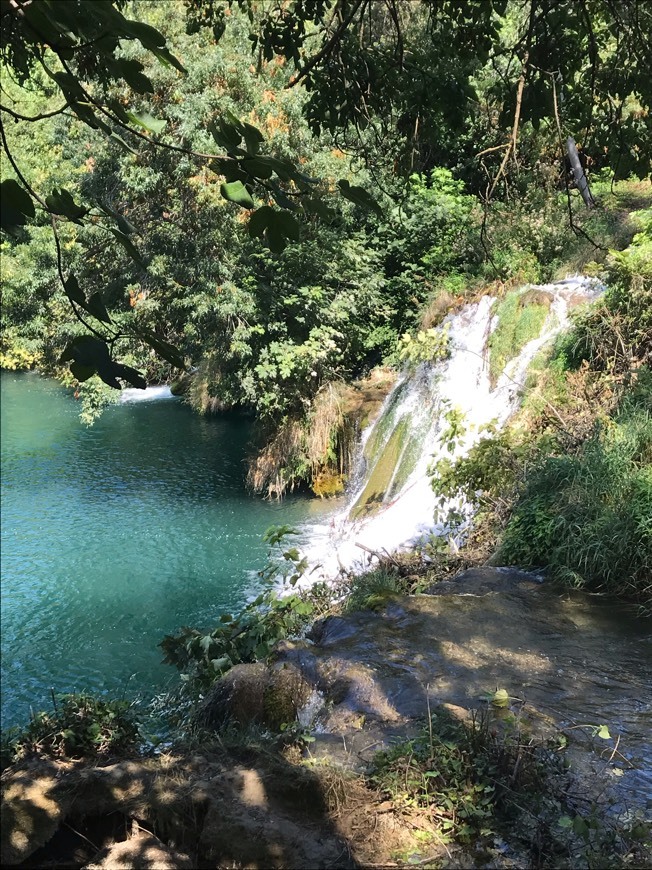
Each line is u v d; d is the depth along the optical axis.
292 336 14.60
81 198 14.11
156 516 13.20
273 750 3.83
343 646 5.43
